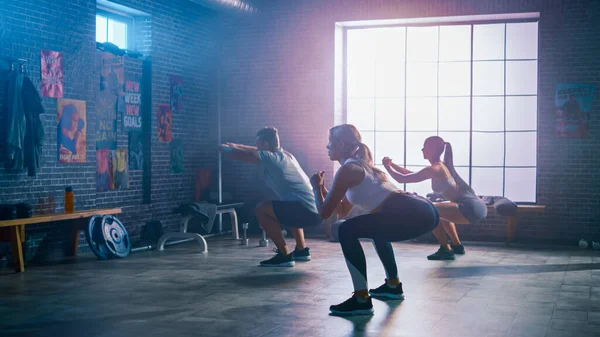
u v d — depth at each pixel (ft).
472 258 25.77
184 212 28.58
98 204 28.14
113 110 28.99
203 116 34.94
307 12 34.19
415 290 19.35
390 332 14.62
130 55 29.99
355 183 16.30
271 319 15.79
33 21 24.39
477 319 15.81
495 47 32.60
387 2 32.78
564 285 20.18
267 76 34.96
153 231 30.45
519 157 32.45
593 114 30.14
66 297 18.31
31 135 23.73
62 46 25.63
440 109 33.53
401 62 34.06
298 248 24.94
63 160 25.68
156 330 14.78
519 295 18.65
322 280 20.88
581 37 30.19
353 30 34.76
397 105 34.19
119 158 29.37
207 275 21.79
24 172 24.13
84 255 26.25
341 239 16.40
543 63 30.73
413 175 24.58
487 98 32.81
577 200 30.48
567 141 30.53
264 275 21.77
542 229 30.91
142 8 30.01
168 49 32.01
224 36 35.58
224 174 35.91
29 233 24.66
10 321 15.61
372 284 20.25
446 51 33.35
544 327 15.06
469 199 24.62
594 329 14.88
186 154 33.55
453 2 31.76
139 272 22.36
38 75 24.61
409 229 16.33
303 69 34.35
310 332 14.61
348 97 34.94
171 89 32.27
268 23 34.81
